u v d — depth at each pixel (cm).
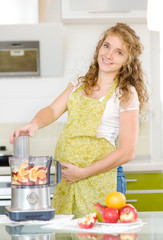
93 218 149
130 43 206
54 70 350
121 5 329
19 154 175
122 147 200
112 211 150
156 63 369
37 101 365
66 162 207
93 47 362
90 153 206
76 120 208
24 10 336
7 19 335
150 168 300
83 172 200
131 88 208
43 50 342
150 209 300
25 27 333
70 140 207
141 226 149
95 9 329
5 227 151
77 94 211
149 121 372
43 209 162
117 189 210
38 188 163
